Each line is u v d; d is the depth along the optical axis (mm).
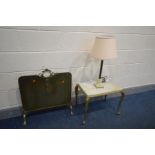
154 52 2674
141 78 2850
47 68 1996
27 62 1868
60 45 1935
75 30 1921
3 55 1730
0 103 1961
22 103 1888
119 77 2613
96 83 2061
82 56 2123
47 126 1944
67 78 2008
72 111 2215
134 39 2363
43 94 1951
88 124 2021
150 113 2342
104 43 1741
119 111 2338
